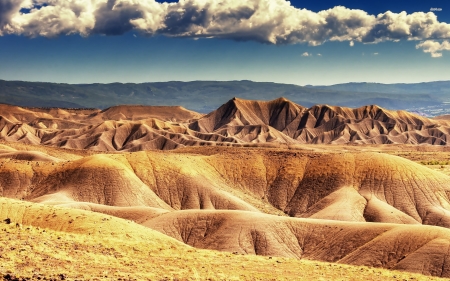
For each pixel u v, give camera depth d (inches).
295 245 4274.1
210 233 4488.2
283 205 6683.1
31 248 1774.1
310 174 6914.4
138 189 6437.0
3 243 1796.3
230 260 2149.4
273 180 7111.2
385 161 6658.5
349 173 6658.5
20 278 1403.8
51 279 1425.9
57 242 1945.1
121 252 1967.3
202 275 1704.0
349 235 4037.9
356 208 5925.2
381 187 6323.8
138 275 1583.4
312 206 6373.0
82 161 6776.6
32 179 6633.9
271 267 2076.8
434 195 6102.4
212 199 6491.1
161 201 6476.4
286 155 7470.5
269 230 4357.8
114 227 2748.5
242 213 4643.2
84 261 1704.0
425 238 3499.0
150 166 6899.6
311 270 2092.8
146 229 2913.4
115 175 6471.5
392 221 5565.9
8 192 6417.3
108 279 1483.8
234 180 7160.4
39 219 2805.1
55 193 6205.7
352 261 3595.0
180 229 4544.8
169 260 1945.1
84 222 2765.7
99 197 6250.0
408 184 6259.8
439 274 3149.6
